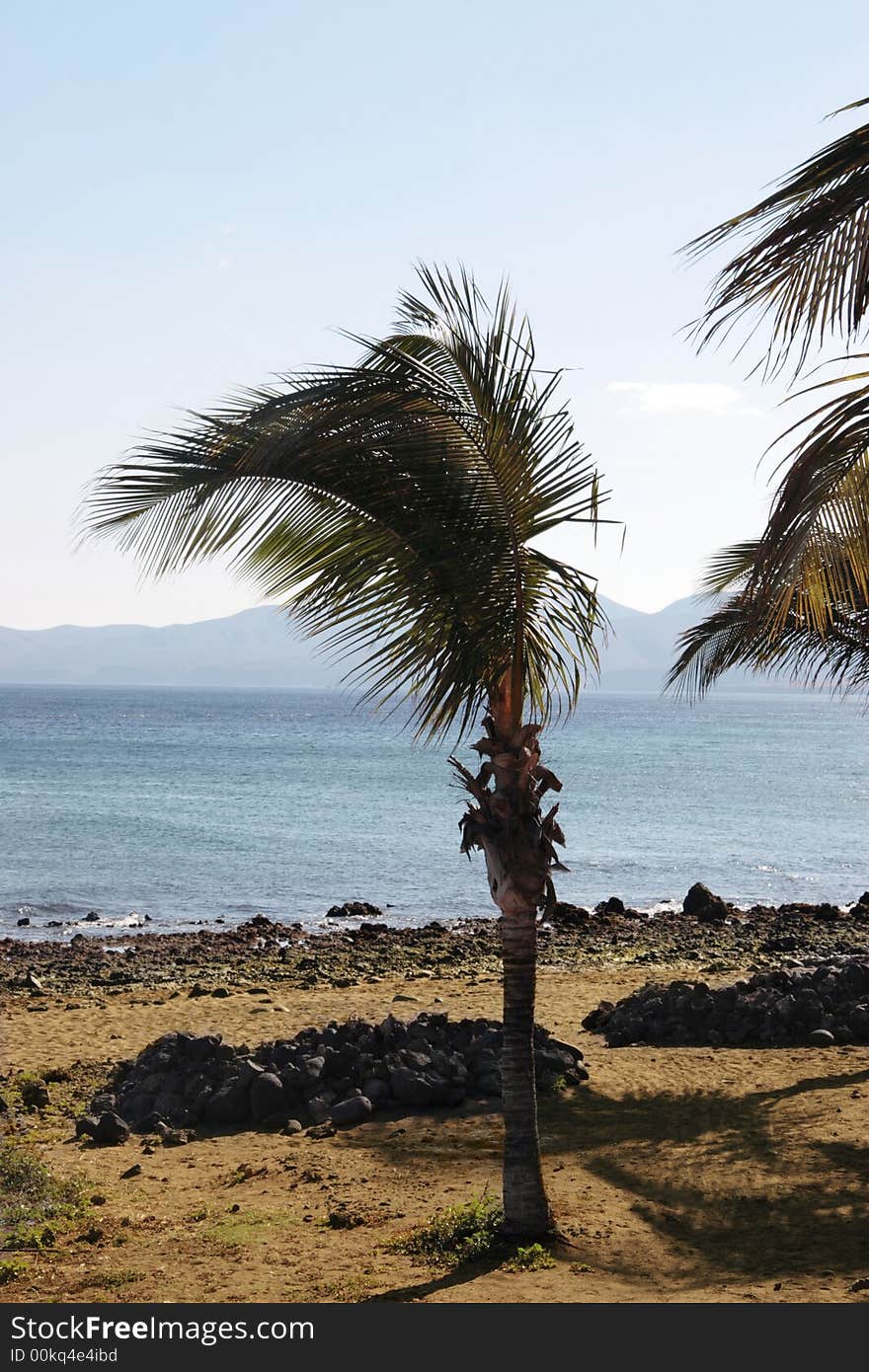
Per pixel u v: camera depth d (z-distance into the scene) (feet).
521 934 25.82
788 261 22.67
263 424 22.84
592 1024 49.16
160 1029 50.52
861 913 91.71
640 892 109.40
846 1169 30.53
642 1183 29.94
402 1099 37.81
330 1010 54.85
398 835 145.07
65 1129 36.42
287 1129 35.65
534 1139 25.89
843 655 48.14
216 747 345.10
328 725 533.96
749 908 101.24
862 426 21.33
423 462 23.98
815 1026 46.42
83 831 143.64
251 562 24.23
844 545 24.45
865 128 20.95
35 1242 26.12
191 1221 27.68
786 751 370.94
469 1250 25.02
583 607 25.12
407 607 24.71
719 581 49.90
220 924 90.94
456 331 24.66
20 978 65.98
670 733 489.26
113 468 22.91
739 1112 36.11
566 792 211.20
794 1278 23.30
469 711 25.23
